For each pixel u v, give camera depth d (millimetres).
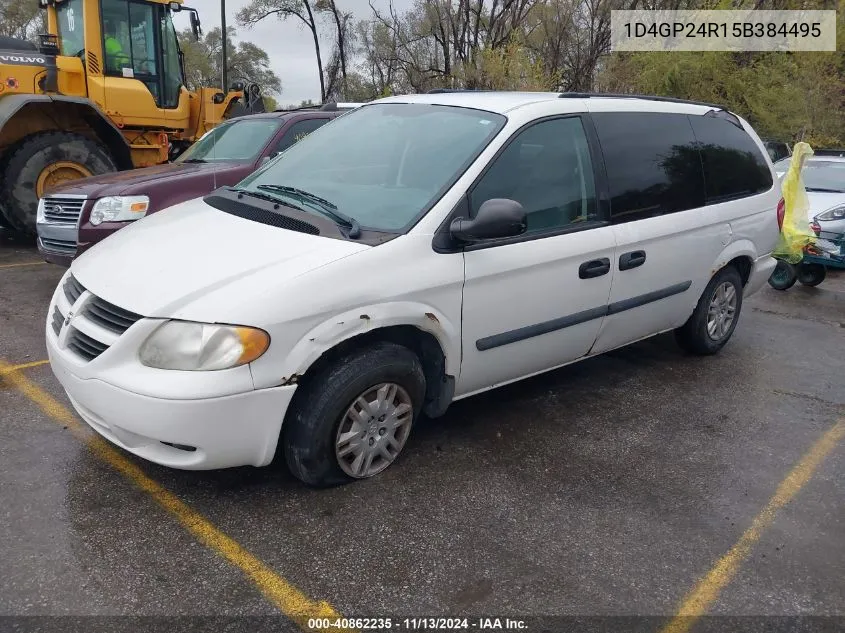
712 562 2861
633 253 4094
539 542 2922
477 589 2631
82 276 3168
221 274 2869
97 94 8641
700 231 4582
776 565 2865
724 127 4992
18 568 2602
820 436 4039
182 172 6289
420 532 2943
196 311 2711
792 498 3371
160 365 2703
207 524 2920
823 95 18203
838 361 5367
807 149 6914
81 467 3279
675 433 3990
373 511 3068
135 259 3131
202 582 2592
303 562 2727
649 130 4336
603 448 3764
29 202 7867
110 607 2447
